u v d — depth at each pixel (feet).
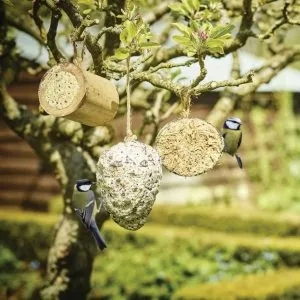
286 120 43.73
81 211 10.03
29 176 42.91
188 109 9.21
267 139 43.70
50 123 13.62
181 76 12.62
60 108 8.44
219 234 37.47
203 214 39.17
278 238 36.91
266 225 37.78
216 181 43.45
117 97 9.04
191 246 35.55
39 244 38.04
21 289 31.22
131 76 9.73
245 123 43.47
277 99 43.60
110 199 8.32
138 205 8.28
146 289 29.76
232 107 14.49
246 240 35.55
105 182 8.32
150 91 14.57
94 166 13.75
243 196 43.27
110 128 13.79
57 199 41.57
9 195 43.09
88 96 8.48
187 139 9.07
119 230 36.42
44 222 38.11
